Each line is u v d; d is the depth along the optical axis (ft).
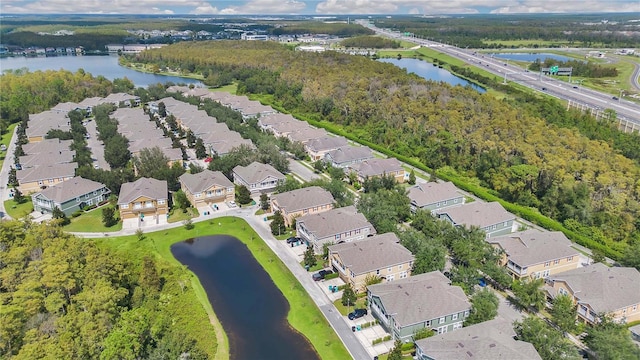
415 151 440.45
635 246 254.06
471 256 236.22
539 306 209.87
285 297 231.91
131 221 312.29
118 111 563.07
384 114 515.91
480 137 407.44
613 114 505.25
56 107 589.32
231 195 343.46
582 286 213.87
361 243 244.01
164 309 217.97
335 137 456.04
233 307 224.74
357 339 199.62
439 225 271.69
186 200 329.31
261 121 536.83
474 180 378.53
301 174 398.83
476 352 164.35
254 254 272.51
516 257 241.55
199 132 483.51
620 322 198.90
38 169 366.02
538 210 327.06
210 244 285.02
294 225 297.33
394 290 204.85
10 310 176.35
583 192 308.40
